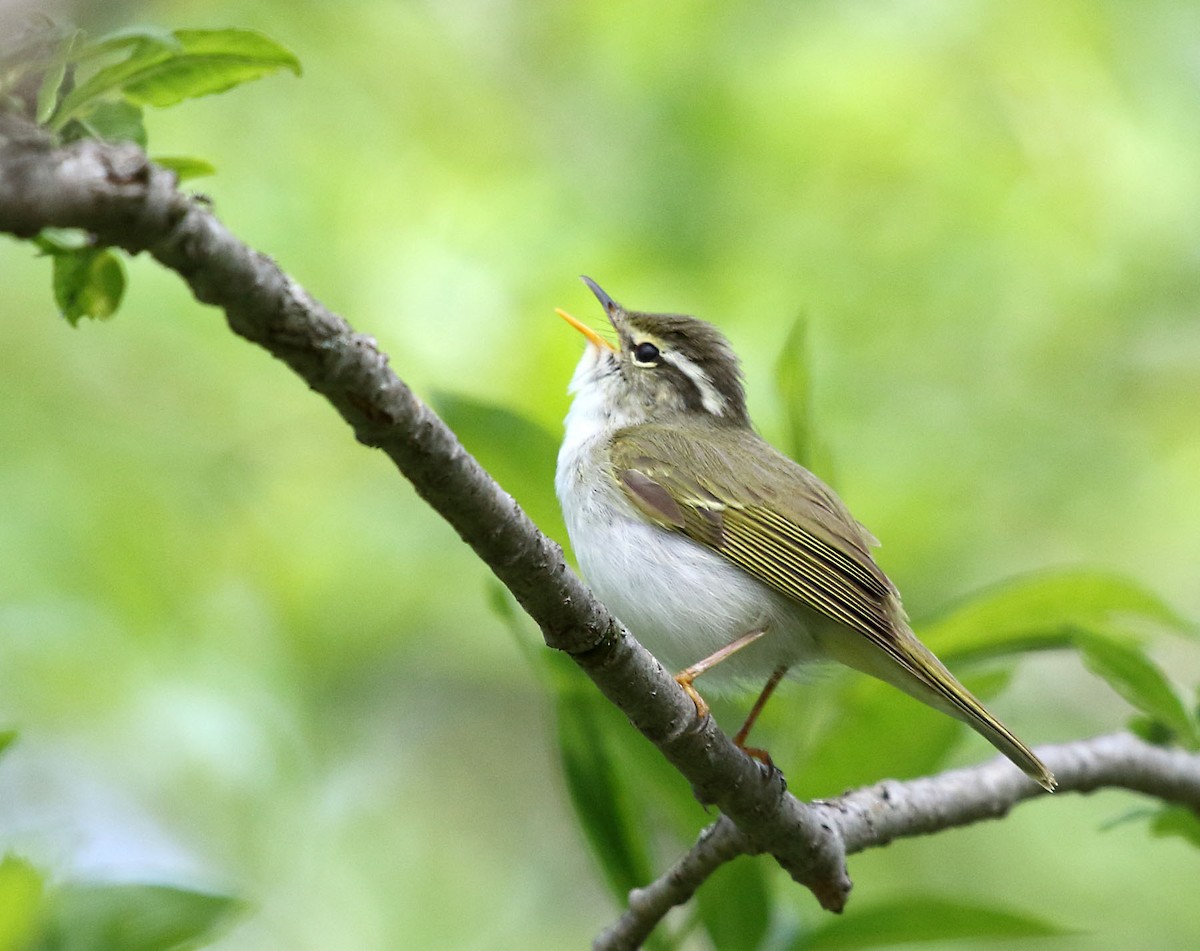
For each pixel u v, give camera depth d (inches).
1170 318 527.5
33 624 483.5
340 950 467.2
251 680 494.0
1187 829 323.0
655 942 278.5
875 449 507.2
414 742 530.0
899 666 291.0
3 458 513.0
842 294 514.9
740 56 522.3
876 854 490.0
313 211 509.7
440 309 493.7
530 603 213.3
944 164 522.3
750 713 306.7
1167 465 531.5
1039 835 506.0
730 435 366.3
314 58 525.7
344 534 525.7
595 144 529.0
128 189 161.9
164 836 468.4
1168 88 527.5
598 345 391.9
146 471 524.1
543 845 526.6
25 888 224.5
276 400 543.5
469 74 535.5
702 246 510.3
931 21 517.0
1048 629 302.4
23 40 170.2
